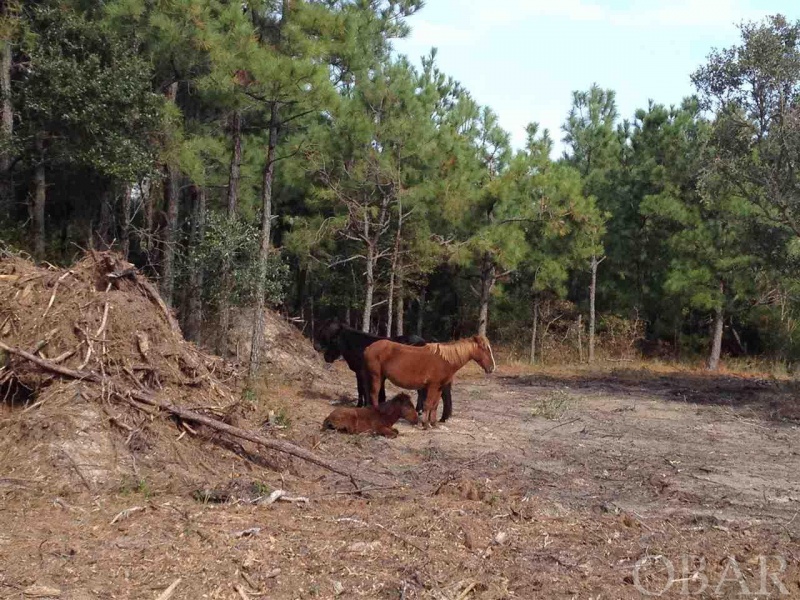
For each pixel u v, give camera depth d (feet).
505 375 70.08
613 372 75.41
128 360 26.84
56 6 51.70
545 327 96.12
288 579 16.60
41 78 47.60
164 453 24.47
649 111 92.73
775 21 56.65
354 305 84.43
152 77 50.57
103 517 19.63
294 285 94.27
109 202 66.39
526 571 18.13
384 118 65.21
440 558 18.29
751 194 60.54
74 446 22.71
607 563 19.26
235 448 26.84
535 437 36.86
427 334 103.86
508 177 70.90
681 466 31.83
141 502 20.94
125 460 23.20
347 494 23.85
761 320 90.33
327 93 44.01
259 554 17.71
